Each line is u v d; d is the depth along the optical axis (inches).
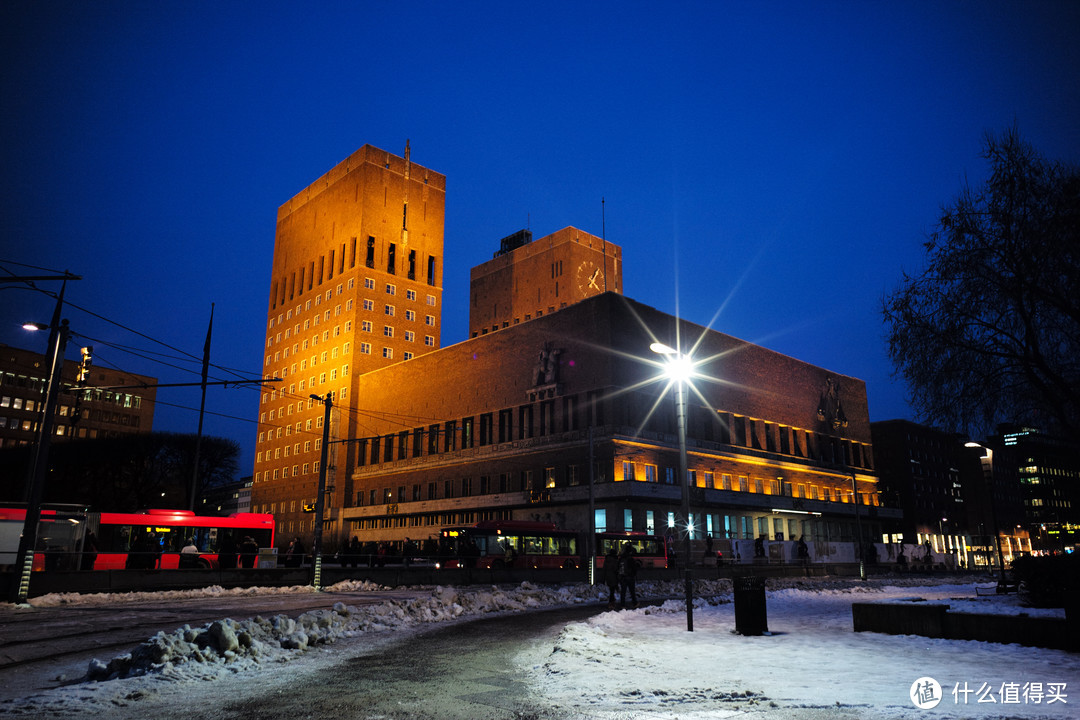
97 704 333.7
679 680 394.9
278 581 1175.6
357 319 3759.8
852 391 3865.7
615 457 2429.9
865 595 1238.3
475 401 3014.3
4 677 414.6
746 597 629.6
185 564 1258.0
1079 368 861.2
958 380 898.1
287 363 4264.3
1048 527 5108.3
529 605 1010.7
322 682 398.0
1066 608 501.7
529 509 2637.8
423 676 417.7
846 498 3548.2
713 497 2657.5
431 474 3102.9
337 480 3558.1
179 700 347.3
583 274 3976.4
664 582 1533.0
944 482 4660.4
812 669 430.3
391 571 1268.5
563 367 2682.1
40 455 892.0
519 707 331.0
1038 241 847.1
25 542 864.9
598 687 376.8
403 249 4035.4
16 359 4480.8
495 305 4308.6
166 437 3420.3
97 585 986.1
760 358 3272.6
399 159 4141.2
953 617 575.2
